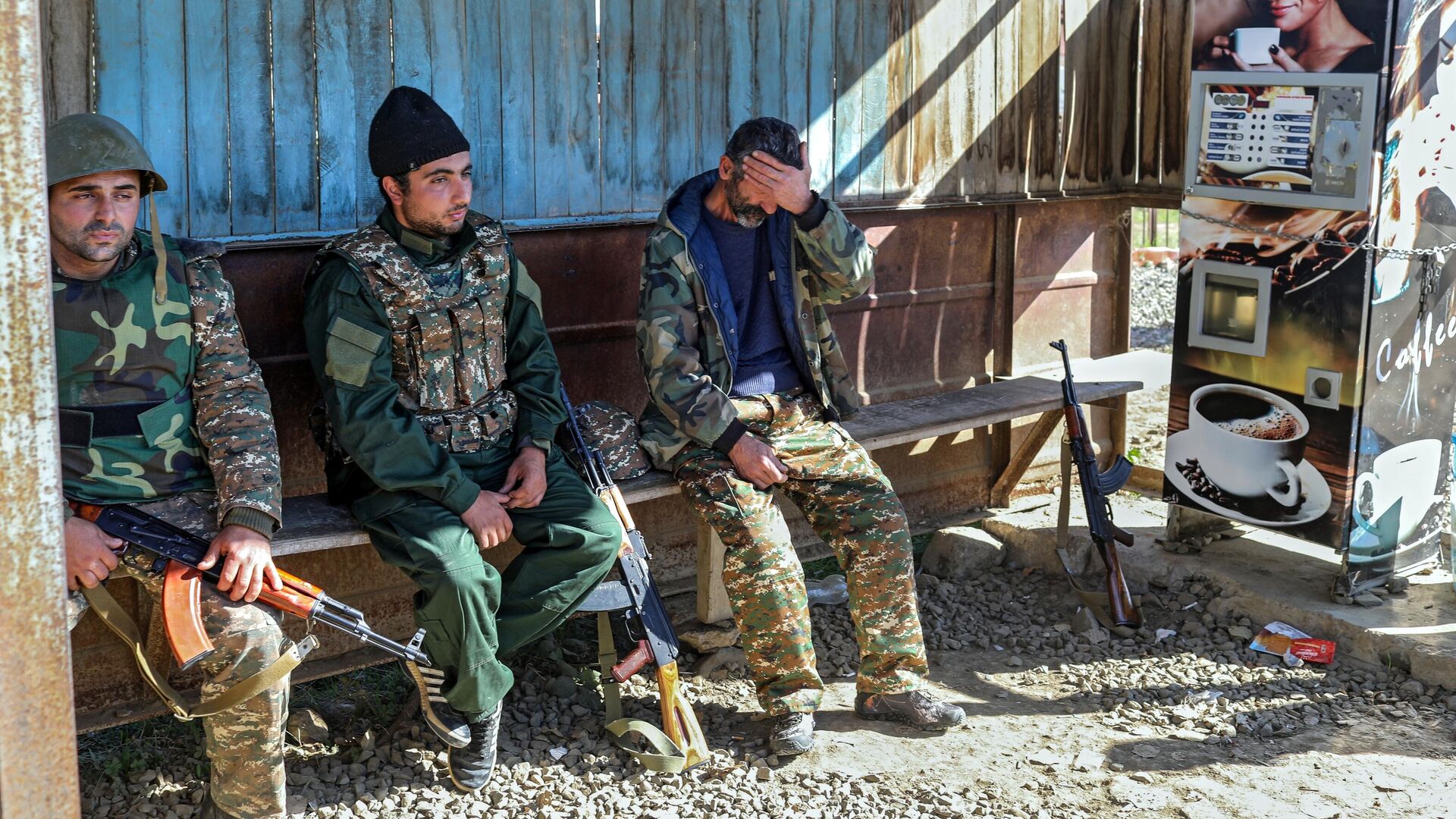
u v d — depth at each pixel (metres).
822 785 3.06
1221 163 4.05
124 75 2.96
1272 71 3.89
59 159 2.51
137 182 2.65
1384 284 3.78
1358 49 3.67
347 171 3.36
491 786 3.04
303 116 3.26
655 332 3.31
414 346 3.09
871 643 3.41
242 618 2.66
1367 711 3.50
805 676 3.25
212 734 2.69
